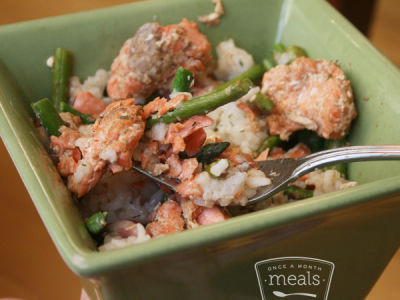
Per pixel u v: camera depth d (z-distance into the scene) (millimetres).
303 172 265
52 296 418
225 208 272
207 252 218
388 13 529
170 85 335
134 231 264
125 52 331
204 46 333
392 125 298
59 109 327
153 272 217
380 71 309
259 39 372
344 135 324
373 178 296
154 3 346
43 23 327
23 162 242
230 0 357
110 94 336
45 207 220
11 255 434
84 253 203
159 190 297
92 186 266
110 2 490
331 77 319
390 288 380
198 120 271
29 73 328
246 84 270
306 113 322
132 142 257
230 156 280
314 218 224
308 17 354
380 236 257
